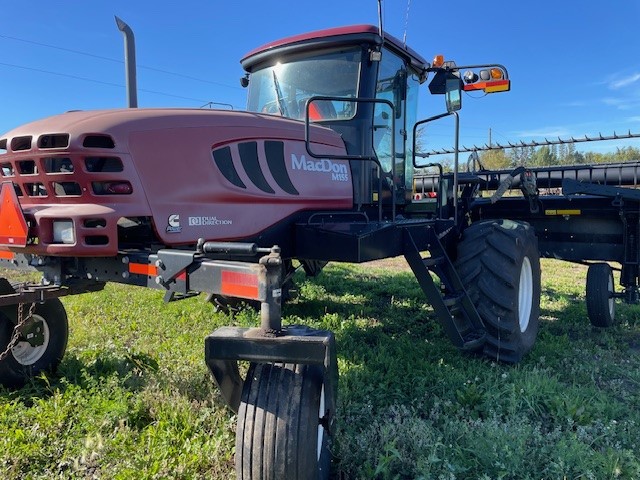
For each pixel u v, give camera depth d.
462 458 2.43
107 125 2.52
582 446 2.48
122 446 2.53
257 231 3.08
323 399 2.08
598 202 5.27
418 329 4.83
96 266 2.67
